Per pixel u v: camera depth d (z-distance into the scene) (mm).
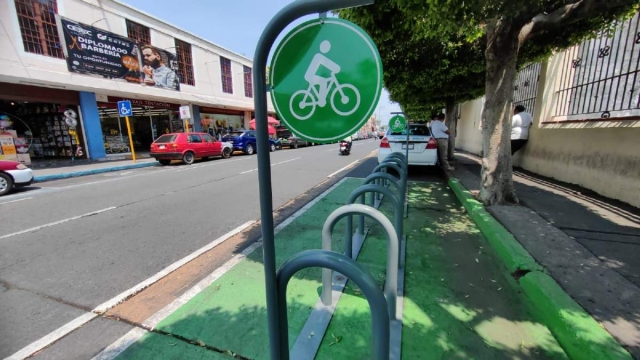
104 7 12297
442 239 3516
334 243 3479
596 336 1733
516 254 2754
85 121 12844
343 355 1826
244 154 16812
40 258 3279
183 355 1857
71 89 12148
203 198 5969
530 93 7016
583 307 1980
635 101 4098
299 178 8086
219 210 5098
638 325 1814
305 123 1323
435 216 4359
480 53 5930
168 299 2469
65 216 4824
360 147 22297
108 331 2100
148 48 14258
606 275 2365
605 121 4523
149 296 2523
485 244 3359
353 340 1946
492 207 4090
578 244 2914
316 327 2045
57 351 1922
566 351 1831
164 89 15289
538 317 2145
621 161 4121
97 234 3992
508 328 2039
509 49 3936
